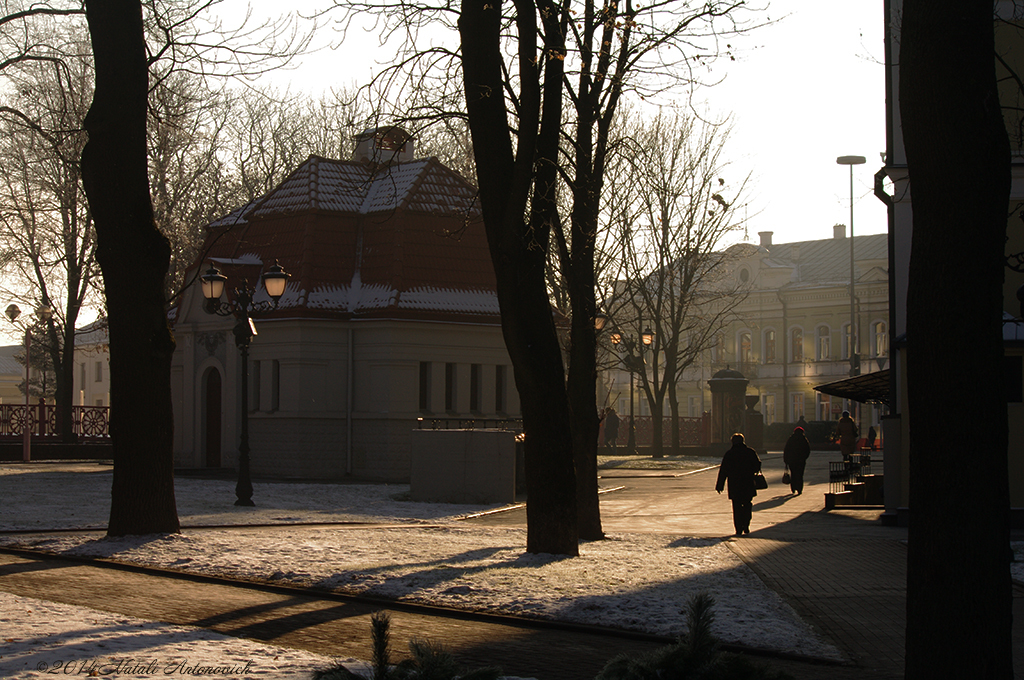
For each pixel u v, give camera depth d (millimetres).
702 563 14172
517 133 14898
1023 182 21125
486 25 14648
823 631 10055
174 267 43938
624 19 14977
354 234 35000
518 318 14562
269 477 32188
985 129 6699
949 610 6406
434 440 25984
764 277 79938
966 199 6672
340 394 32969
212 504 22844
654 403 47094
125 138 15203
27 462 37469
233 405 33906
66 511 19891
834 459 45969
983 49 6750
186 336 35188
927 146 6770
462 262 34781
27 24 19391
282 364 32812
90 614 9344
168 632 8625
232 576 12406
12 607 9539
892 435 21516
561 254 17391
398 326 32625
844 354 75812
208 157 46594
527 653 8758
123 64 15219
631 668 4094
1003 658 6387
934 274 6684
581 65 16625
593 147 18031
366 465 32688
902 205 21969
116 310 15289
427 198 35281
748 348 80938
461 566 13062
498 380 34906
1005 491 6535
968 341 6574
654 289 48438
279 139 52281
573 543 14758
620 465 40531
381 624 4152
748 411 50375
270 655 7816
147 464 15391
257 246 35281
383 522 20844
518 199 14172
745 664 4078
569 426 14891
